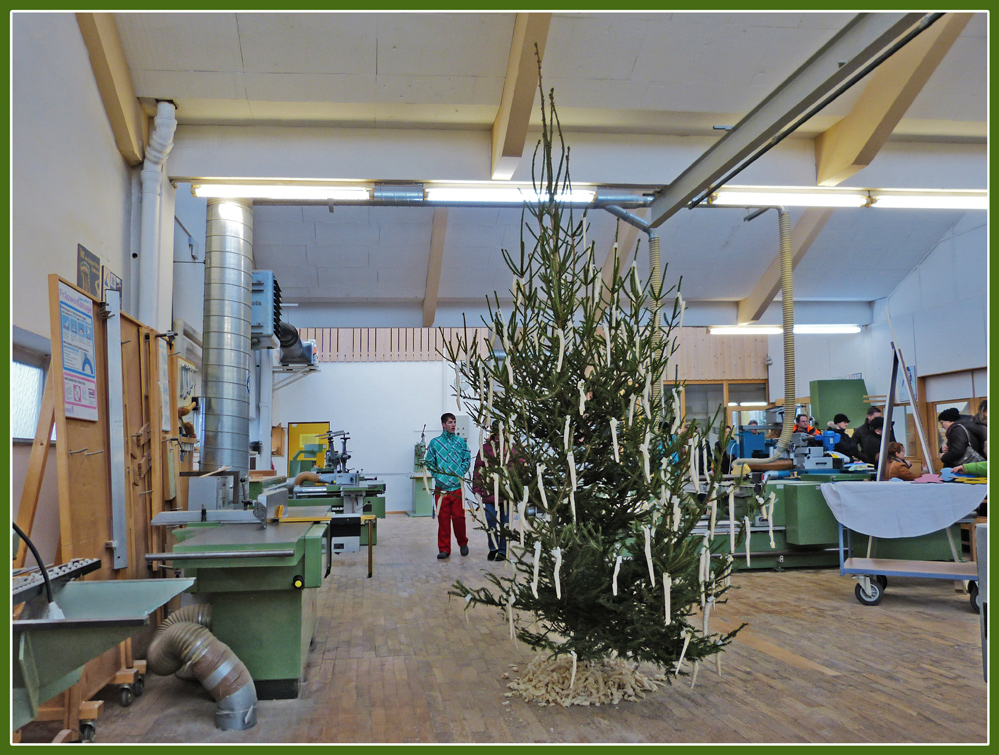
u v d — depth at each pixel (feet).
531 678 10.19
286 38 19.12
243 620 9.95
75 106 15.76
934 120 24.21
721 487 9.89
